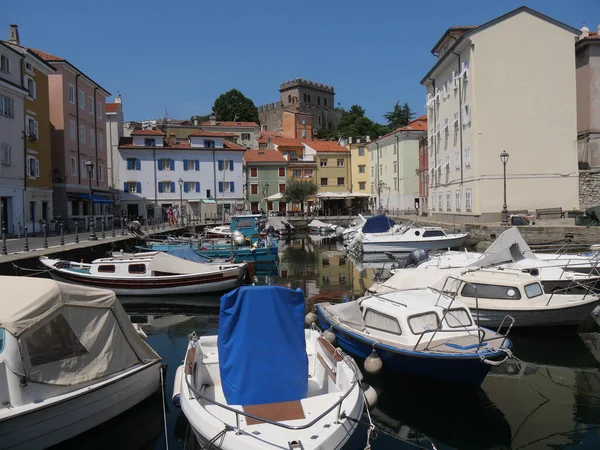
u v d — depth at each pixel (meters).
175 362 11.75
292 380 7.24
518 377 10.50
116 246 28.83
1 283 8.39
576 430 8.26
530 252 18.33
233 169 64.50
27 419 7.07
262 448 5.93
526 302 13.01
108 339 8.49
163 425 8.55
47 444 7.39
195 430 6.70
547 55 36.06
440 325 9.93
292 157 79.19
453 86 40.25
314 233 58.22
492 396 9.62
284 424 6.26
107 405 8.19
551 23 36.03
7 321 7.28
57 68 42.06
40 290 7.84
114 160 60.41
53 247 23.20
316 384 8.95
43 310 7.62
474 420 8.70
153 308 18.33
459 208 40.03
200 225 52.25
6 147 32.62
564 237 27.62
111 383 8.20
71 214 43.16
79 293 8.20
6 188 32.47
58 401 7.39
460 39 36.62
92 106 48.72
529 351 11.98
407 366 9.80
